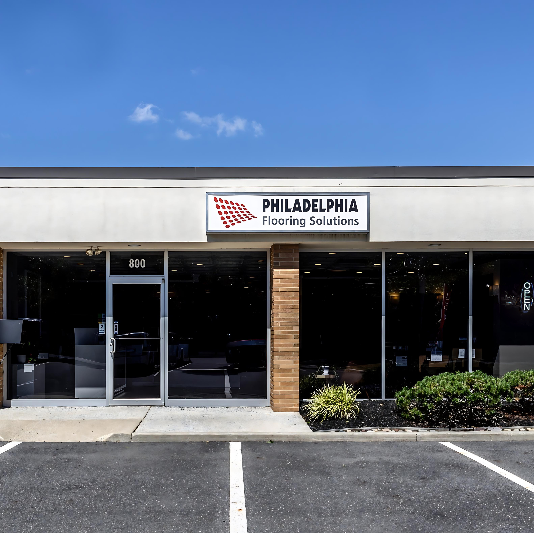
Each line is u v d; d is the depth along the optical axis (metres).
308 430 8.46
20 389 10.34
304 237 9.82
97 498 5.84
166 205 9.81
